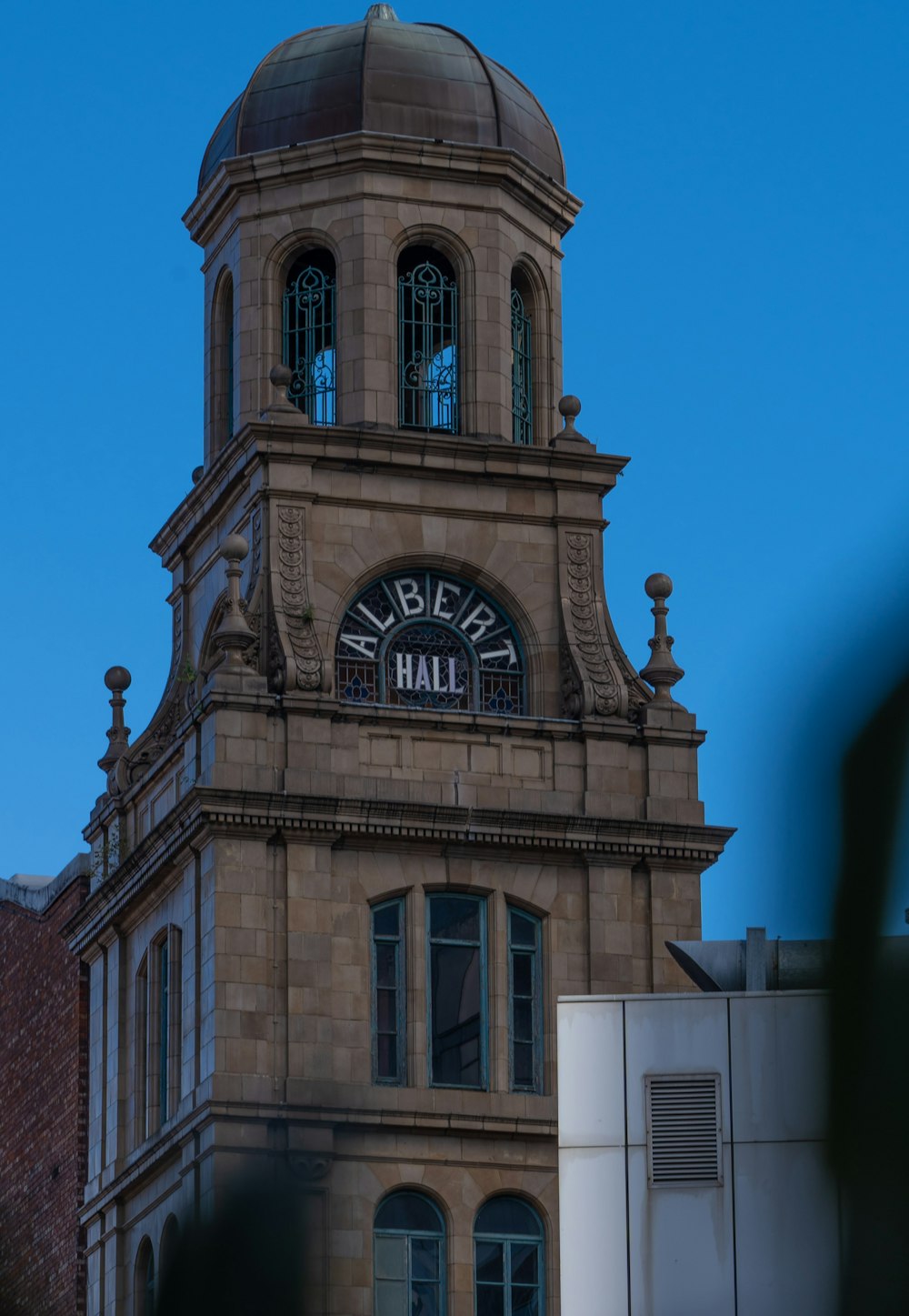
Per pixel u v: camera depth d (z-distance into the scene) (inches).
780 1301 1851.6
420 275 2807.6
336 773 2576.3
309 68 2856.8
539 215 2871.6
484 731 2642.7
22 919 3137.3
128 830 2746.1
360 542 2696.9
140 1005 2694.4
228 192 2819.9
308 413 2790.4
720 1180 1881.2
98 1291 2677.2
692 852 2659.9
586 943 2615.7
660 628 2748.5
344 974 2527.1
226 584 2763.3
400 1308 2477.9
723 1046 1909.4
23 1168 3021.7
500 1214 2529.5
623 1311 1866.4
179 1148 2527.1
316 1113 2475.4
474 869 2600.9
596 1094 1910.7
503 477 2751.0
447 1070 2554.1
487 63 2893.7
